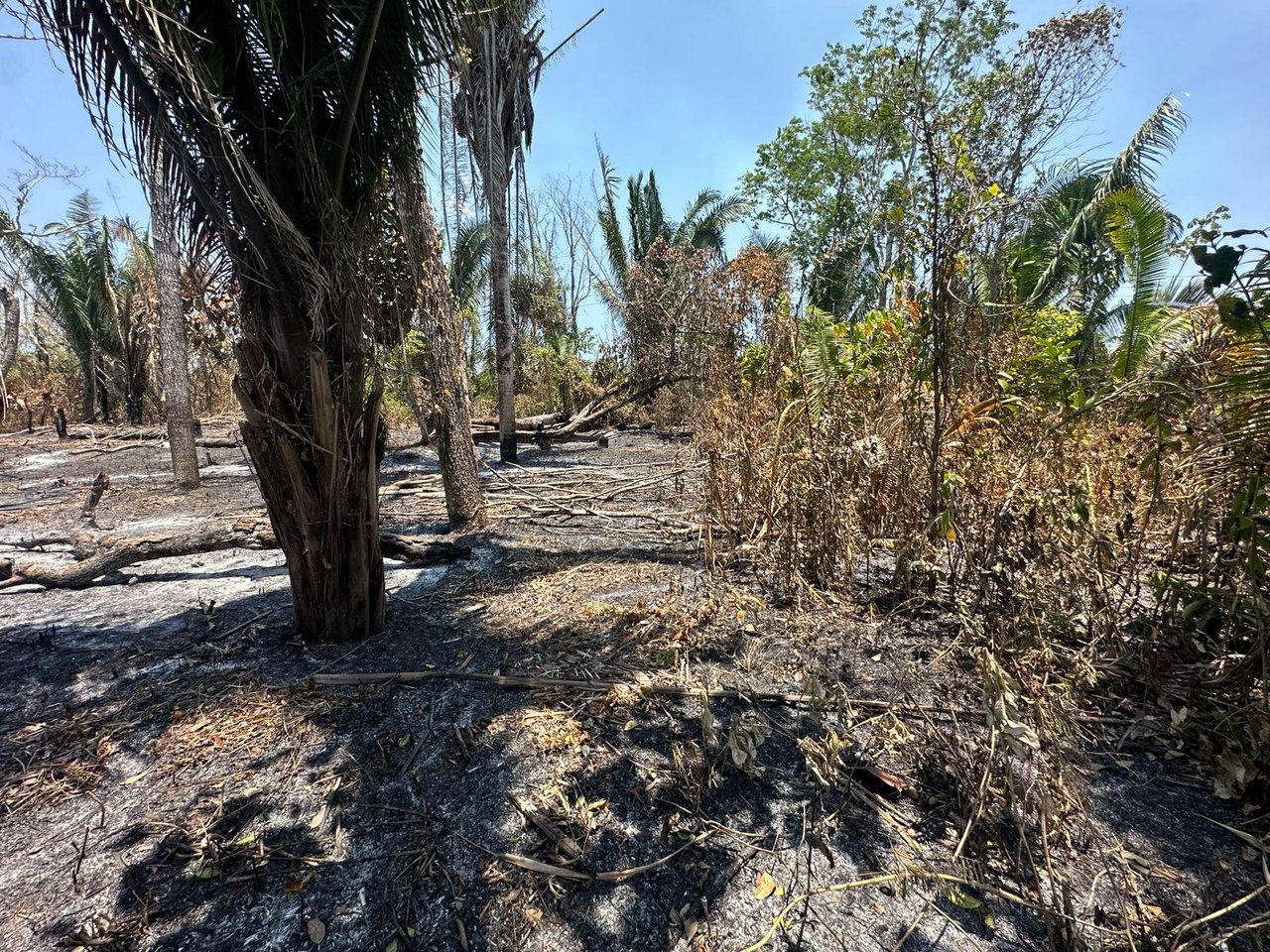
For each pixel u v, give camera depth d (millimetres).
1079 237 8883
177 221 2279
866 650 2428
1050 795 1419
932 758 1761
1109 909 1313
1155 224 5398
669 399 11297
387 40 2088
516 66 6402
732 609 2840
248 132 2090
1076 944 1188
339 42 2131
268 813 1662
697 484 5508
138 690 2311
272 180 2094
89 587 3518
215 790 1751
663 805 1651
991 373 2963
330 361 2375
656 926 1330
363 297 2463
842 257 7902
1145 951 1213
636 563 3631
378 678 2291
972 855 1470
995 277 3369
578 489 5938
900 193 2963
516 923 1344
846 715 1930
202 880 1461
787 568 2959
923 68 2939
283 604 3131
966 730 1882
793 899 1376
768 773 1765
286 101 2041
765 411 4312
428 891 1424
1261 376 1811
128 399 15133
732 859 1487
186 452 6281
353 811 1662
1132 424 2910
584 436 10984
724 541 3758
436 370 4395
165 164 2125
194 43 1868
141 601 3289
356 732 1999
